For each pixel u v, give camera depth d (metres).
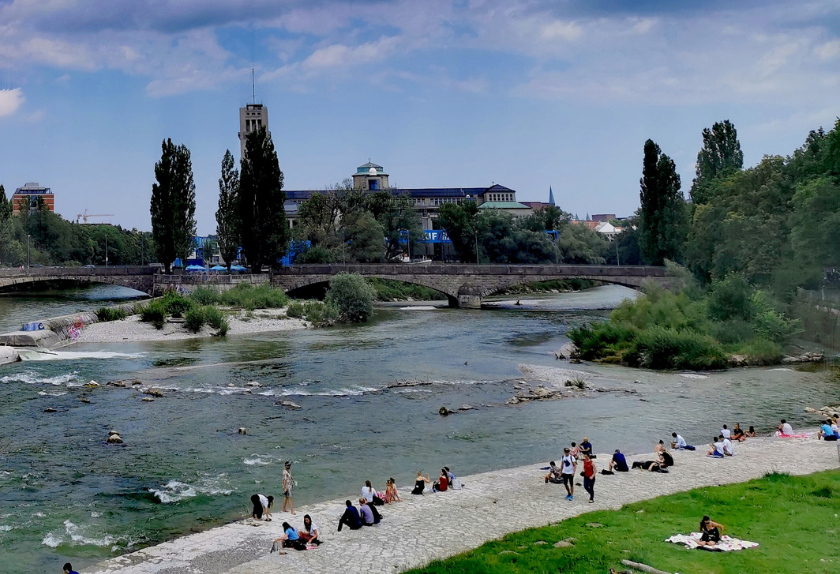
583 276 160.00
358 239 198.00
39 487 41.59
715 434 53.78
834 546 28.50
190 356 88.50
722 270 114.12
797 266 96.88
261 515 36.31
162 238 157.50
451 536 32.19
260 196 154.50
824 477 38.38
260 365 82.12
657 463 42.62
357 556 30.09
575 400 65.31
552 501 37.06
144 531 35.44
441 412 60.12
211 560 31.09
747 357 82.94
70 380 72.06
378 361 85.69
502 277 164.12
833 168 99.12
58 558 32.38
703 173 163.12
